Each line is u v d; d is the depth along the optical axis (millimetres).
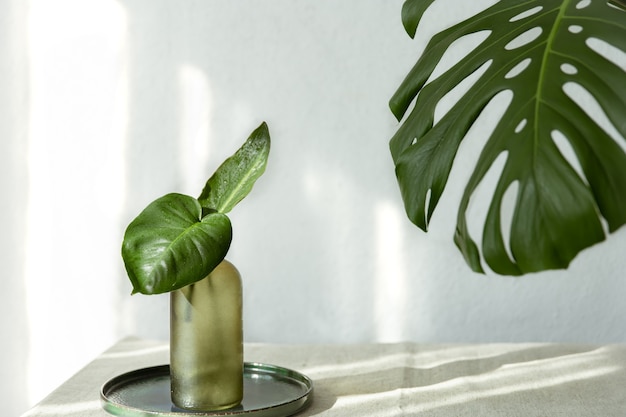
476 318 1630
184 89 1636
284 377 1218
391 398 1133
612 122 711
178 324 1052
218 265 1062
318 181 1631
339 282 1642
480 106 813
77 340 1684
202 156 1642
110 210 1658
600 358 1343
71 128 1652
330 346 1489
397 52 1608
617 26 772
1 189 1669
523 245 678
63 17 1641
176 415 989
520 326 1624
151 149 1646
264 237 1645
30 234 1671
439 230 1622
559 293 1616
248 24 1620
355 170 1625
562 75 748
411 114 936
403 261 1630
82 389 1197
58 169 1659
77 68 1645
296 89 1622
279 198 1637
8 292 1681
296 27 1615
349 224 1632
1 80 1654
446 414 1054
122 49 1637
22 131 1658
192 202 1043
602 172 677
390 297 1637
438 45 959
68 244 1668
